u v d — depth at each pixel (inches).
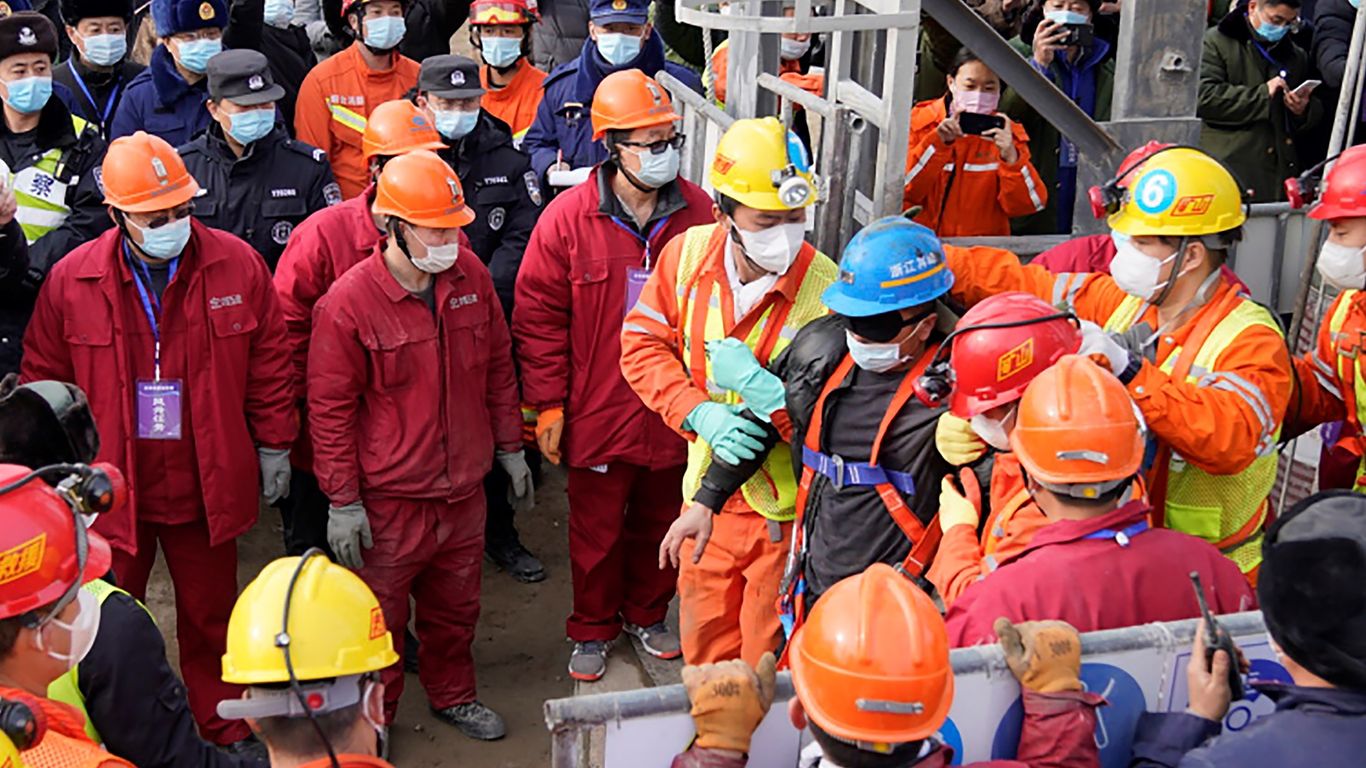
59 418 114.7
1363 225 133.5
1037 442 99.0
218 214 214.1
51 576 86.4
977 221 210.2
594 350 190.4
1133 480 103.0
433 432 177.2
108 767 86.6
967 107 198.2
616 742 83.7
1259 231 188.9
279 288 195.0
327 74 253.1
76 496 90.3
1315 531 79.9
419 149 187.3
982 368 111.4
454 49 458.0
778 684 86.3
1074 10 216.5
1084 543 99.1
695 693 83.7
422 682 193.9
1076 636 89.0
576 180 224.4
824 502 136.6
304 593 88.4
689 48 298.4
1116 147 169.6
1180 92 169.2
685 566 160.4
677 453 195.3
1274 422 121.1
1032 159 224.8
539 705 200.8
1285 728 79.4
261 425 181.3
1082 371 99.8
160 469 173.6
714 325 151.0
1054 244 175.8
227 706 86.2
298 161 218.7
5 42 192.7
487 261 227.9
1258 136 241.3
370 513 179.0
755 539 153.6
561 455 198.5
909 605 79.0
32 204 200.4
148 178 160.6
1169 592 98.7
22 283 180.9
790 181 137.2
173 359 170.9
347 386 172.4
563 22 308.0
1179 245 122.8
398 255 171.5
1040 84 165.2
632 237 188.1
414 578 187.5
